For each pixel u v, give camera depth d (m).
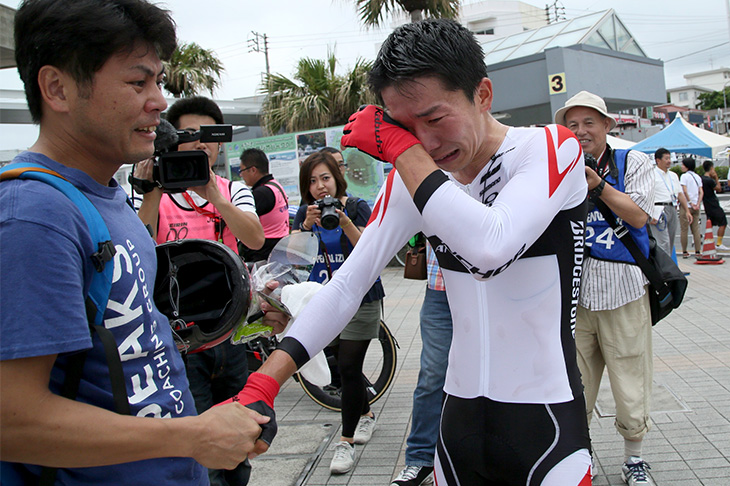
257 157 5.25
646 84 15.48
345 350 3.22
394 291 8.47
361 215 3.74
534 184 1.35
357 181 9.77
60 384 1.14
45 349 1.01
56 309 1.03
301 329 1.49
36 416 1.01
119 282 1.22
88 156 1.24
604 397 3.97
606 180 2.88
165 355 1.35
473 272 1.29
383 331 4.02
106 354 1.15
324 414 4.09
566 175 1.40
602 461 3.10
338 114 12.80
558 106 13.08
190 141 2.00
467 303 1.53
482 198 1.52
